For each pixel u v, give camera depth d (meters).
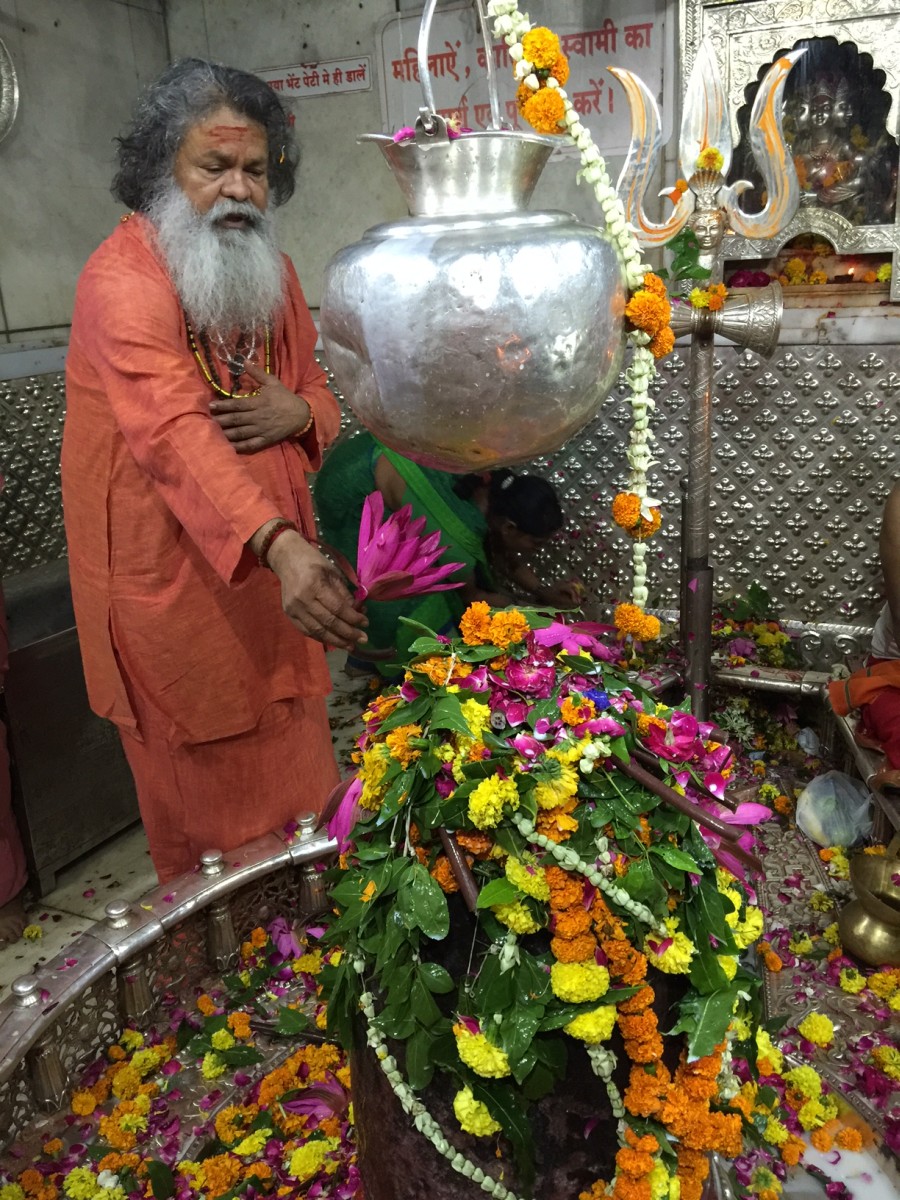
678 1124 0.93
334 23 3.12
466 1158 0.96
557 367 0.85
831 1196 1.38
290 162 1.86
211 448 1.53
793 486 2.71
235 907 1.70
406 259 0.81
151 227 1.72
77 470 1.77
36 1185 1.37
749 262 2.73
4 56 2.78
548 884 0.90
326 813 1.18
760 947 1.85
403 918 0.93
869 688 2.16
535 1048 0.90
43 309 3.00
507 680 1.00
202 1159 1.42
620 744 0.96
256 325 1.83
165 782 1.97
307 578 1.42
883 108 2.47
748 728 2.57
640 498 1.19
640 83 1.73
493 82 0.99
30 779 2.36
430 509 2.71
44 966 1.50
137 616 1.79
